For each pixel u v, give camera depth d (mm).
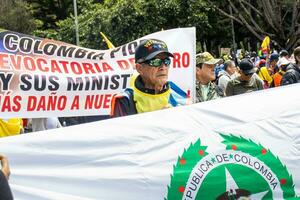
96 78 5195
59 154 3447
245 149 3869
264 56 18547
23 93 4996
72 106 5141
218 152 3785
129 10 33250
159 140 3656
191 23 35031
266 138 3936
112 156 3545
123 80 5258
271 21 29031
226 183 3775
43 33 45688
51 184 3414
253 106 3979
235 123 3885
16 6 47750
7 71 4957
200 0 35281
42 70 5066
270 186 3895
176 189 3650
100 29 33812
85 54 5223
